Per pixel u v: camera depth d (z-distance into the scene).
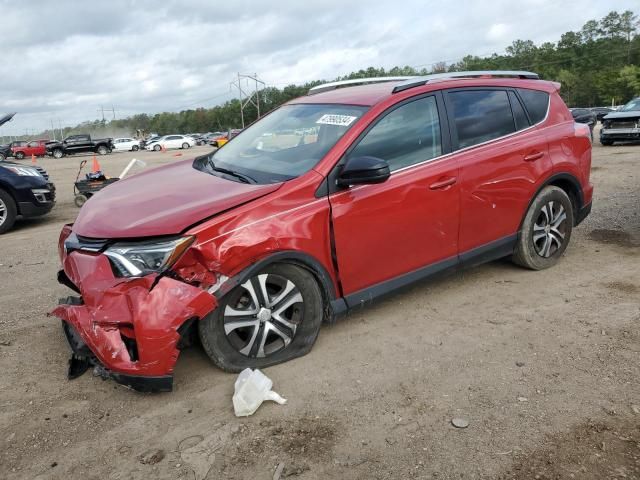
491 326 3.93
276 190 3.35
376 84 4.49
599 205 7.70
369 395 3.11
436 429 2.80
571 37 126.56
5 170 8.39
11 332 4.14
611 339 3.65
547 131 4.79
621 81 91.69
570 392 3.07
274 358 3.43
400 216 3.78
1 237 8.02
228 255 3.07
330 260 3.52
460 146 4.18
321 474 2.51
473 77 4.51
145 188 3.79
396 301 4.42
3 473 2.60
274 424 2.88
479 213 4.29
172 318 2.88
